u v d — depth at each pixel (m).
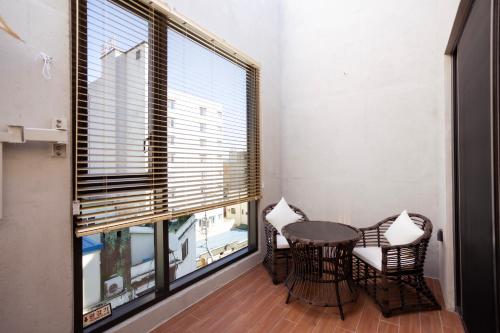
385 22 2.97
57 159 1.42
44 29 1.36
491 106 1.27
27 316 1.31
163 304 2.00
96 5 1.61
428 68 2.73
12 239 1.27
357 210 3.14
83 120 1.54
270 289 2.52
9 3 1.25
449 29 1.94
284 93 3.71
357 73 3.15
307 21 3.53
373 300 2.27
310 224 2.58
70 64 1.47
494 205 1.27
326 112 3.37
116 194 1.74
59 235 1.43
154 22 1.93
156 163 1.90
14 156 1.27
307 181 3.51
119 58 1.73
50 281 1.39
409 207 2.83
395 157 2.91
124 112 1.77
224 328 1.92
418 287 2.16
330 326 1.93
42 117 1.35
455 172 2.13
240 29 2.86
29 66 1.31
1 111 1.22
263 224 3.27
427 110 2.73
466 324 1.84
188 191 2.18
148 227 2.33
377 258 2.23
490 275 1.35
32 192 1.33
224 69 2.67
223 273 2.60
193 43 2.29
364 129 3.10
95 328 1.61
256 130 3.17
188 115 2.22
